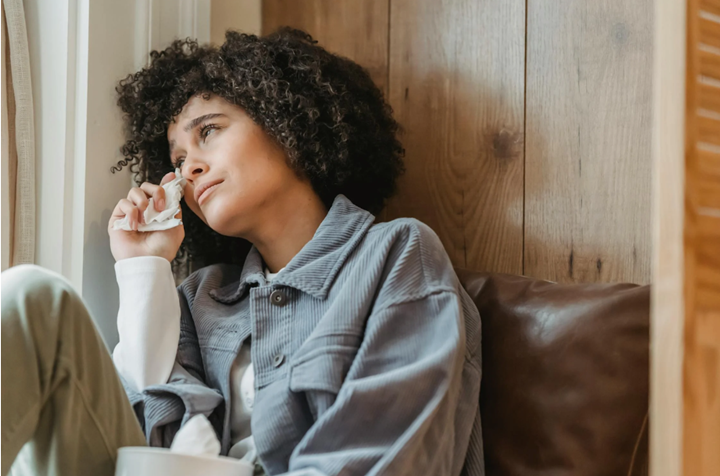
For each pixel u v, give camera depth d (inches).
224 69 50.3
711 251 30.9
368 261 43.3
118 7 53.7
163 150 56.1
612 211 48.8
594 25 50.2
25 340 33.1
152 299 46.4
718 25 32.4
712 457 30.1
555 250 50.9
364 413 36.6
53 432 35.1
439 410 37.2
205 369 47.6
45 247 50.0
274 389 41.5
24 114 49.0
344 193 55.4
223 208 48.1
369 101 56.2
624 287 41.6
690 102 30.6
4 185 47.3
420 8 57.5
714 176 31.4
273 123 49.7
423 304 40.6
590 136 49.9
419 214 56.7
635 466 40.4
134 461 33.3
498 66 53.9
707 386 30.1
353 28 60.3
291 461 36.9
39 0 50.9
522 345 42.5
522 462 40.8
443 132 56.1
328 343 40.1
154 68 54.5
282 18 63.4
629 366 39.2
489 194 53.7
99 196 51.9
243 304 49.4
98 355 36.7
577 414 39.4
